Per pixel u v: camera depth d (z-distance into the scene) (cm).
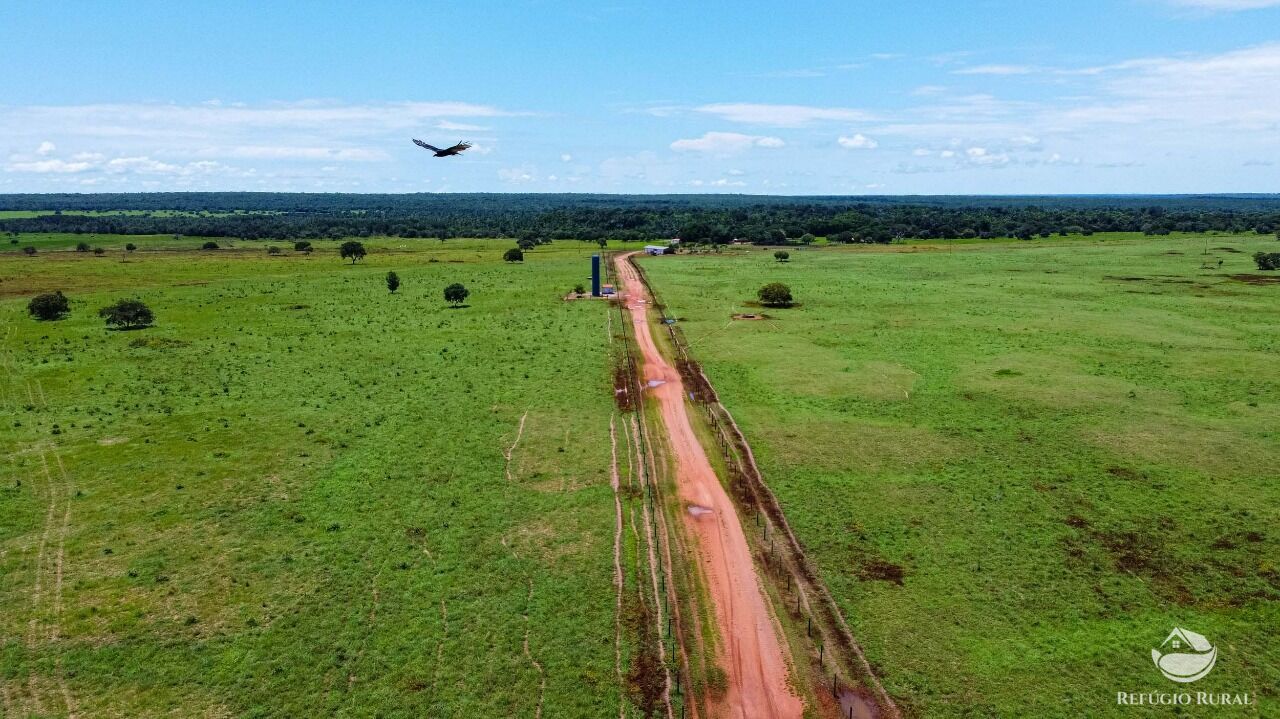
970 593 3011
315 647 2667
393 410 5250
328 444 4591
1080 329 7762
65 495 3875
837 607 2945
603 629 2792
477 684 2492
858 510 3722
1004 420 4966
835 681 2545
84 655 2620
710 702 2452
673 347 7244
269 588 3028
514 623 2816
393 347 7256
